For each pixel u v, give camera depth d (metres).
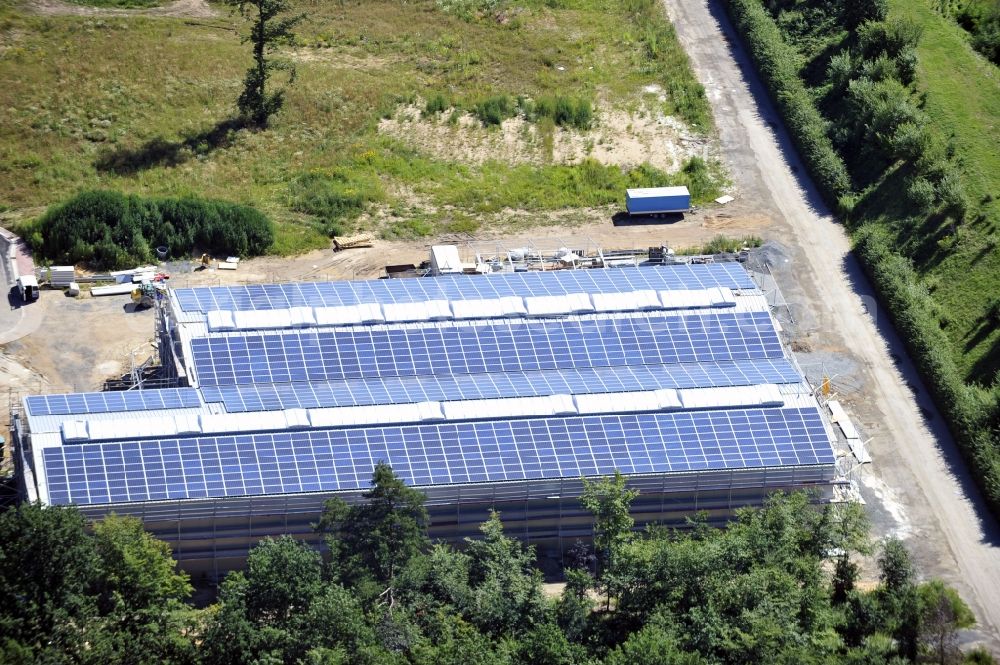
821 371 156.00
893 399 153.25
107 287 162.00
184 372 137.12
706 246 172.62
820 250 173.50
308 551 116.94
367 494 118.56
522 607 117.56
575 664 111.56
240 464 126.25
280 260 169.00
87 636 107.75
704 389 138.62
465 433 131.75
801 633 117.12
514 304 146.25
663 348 144.38
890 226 173.75
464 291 149.12
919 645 123.38
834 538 125.62
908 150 177.38
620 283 151.88
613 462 131.50
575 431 133.38
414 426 131.75
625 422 134.62
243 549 126.06
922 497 142.38
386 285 149.75
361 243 171.75
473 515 130.12
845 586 127.19
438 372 139.88
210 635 110.50
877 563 133.62
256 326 140.62
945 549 137.00
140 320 157.88
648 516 133.38
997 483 141.00
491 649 113.94
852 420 150.25
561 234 175.25
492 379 139.12
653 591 119.69
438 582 118.25
